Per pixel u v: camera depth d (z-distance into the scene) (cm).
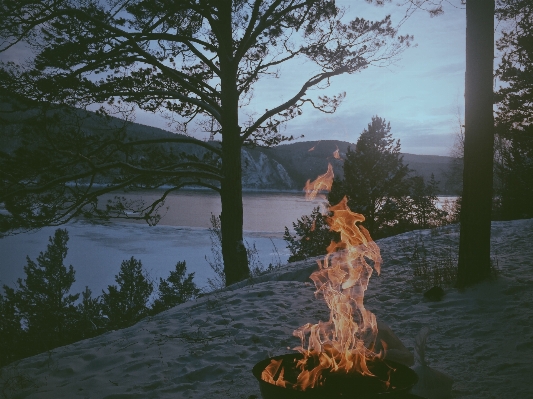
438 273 860
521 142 2223
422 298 741
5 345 1556
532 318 586
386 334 437
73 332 1720
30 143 1314
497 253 1005
